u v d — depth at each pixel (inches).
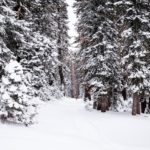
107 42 898.1
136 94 872.9
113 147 476.4
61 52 1563.7
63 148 365.1
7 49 571.8
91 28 940.0
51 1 1000.9
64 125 633.6
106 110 966.4
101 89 892.0
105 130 655.1
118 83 938.1
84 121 728.3
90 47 921.5
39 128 510.3
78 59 1026.1
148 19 868.0
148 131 667.4
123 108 1039.6
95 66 913.5
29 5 819.4
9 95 454.0
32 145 349.4
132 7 850.8
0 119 466.6
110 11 929.5
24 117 479.8
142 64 855.7
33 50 852.6
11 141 351.9
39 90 982.4
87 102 1097.4
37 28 971.9
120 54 922.1
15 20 601.0
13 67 464.1
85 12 955.3
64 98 1526.8
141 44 844.0
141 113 955.3
